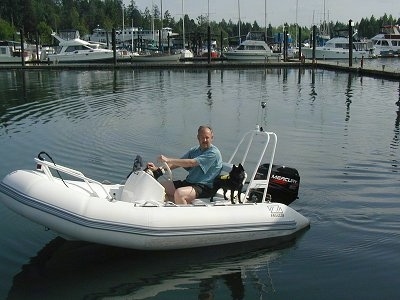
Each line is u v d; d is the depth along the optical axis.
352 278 5.00
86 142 11.16
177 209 5.36
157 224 5.19
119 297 4.70
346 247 5.68
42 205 5.05
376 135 12.12
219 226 5.48
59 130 12.59
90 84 26.05
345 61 48.56
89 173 8.63
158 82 27.14
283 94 21.28
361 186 7.90
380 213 6.70
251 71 36.50
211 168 5.82
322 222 6.38
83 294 4.75
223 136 12.07
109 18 105.56
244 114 15.61
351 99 19.42
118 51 46.66
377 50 58.62
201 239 5.44
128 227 5.09
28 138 11.55
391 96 20.34
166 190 5.90
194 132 12.56
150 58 43.69
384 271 5.13
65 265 5.27
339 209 6.85
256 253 5.52
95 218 5.01
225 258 5.40
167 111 16.19
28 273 5.11
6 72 36.34
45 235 5.92
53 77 31.31
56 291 4.79
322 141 11.41
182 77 30.75
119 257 5.42
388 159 9.70
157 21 96.88
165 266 5.24
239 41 58.75
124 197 5.62
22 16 86.69
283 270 5.18
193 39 58.62
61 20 101.94
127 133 12.30
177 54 44.91
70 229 5.03
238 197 5.78
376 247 5.68
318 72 35.34
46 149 10.41
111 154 10.07
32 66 38.91
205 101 18.83
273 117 14.98
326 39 67.12
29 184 5.17
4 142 11.09
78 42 43.44
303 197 7.32
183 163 5.71
